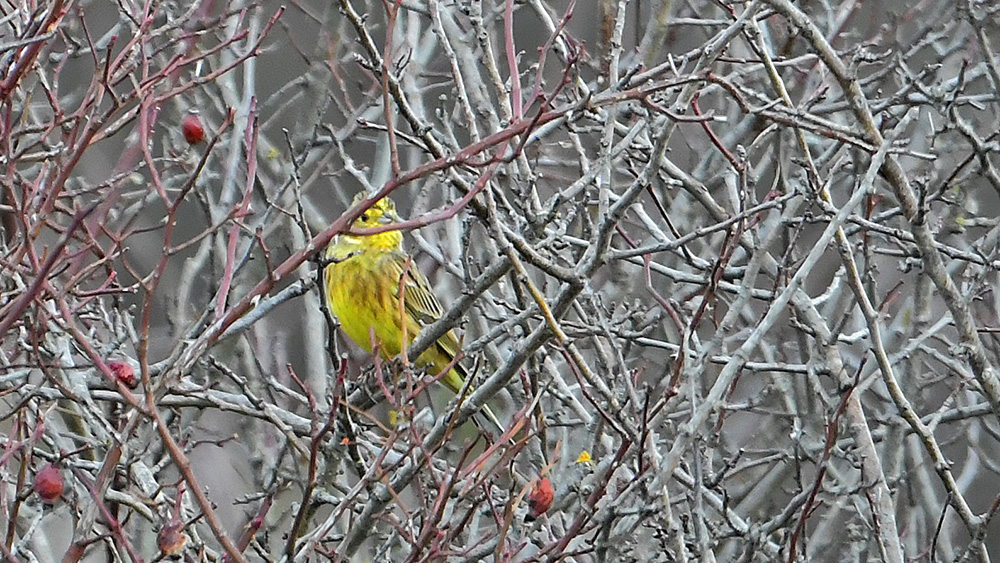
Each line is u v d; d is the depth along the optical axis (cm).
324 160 1747
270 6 2270
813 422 1491
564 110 913
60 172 900
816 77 1627
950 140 1797
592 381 1015
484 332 1520
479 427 1162
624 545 1187
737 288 1310
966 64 1246
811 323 1289
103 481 825
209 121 1728
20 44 866
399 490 1049
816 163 1358
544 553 941
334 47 1798
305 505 918
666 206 1647
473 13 1216
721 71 1780
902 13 1911
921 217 1193
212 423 1797
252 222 1752
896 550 1141
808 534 1672
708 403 988
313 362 1672
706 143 1923
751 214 1098
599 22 1656
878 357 1151
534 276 1644
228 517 1731
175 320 1593
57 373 1059
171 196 1838
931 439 1139
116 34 1192
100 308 1208
